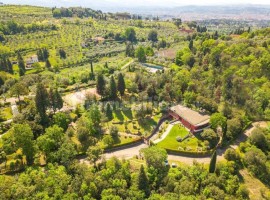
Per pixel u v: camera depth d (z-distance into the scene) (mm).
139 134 134000
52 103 140125
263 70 174125
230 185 100500
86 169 102000
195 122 136500
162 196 92562
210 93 164375
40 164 109062
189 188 96188
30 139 107312
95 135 130625
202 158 121188
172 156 122125
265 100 157000
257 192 102125
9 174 103750
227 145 130000
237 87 165375
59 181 94938
